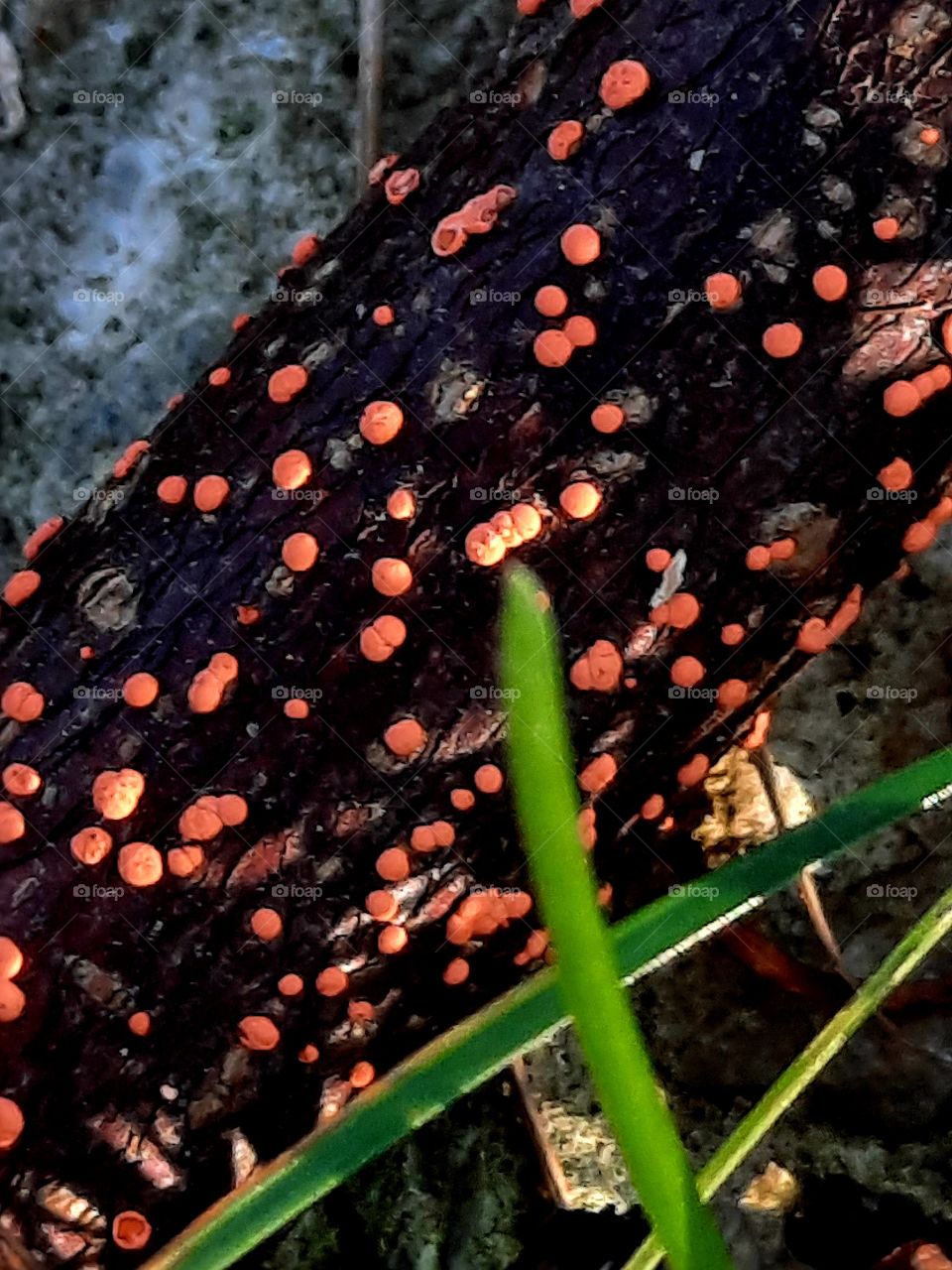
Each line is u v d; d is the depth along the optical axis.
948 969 0.07
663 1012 0.07
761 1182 0.07
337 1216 0.07
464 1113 0.07
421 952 0.06
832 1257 0.07
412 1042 0.06
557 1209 0.07
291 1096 0.06
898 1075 0.07
